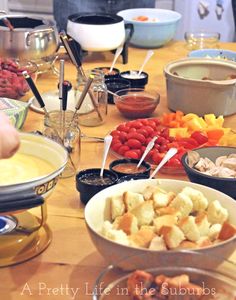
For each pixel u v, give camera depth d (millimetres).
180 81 1804
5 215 1166
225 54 2352
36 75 2021
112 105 1973
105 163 1536
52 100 1867
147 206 1139
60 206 1340
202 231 1102
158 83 2135
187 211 1170
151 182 1257
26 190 1089
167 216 1131
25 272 1122
